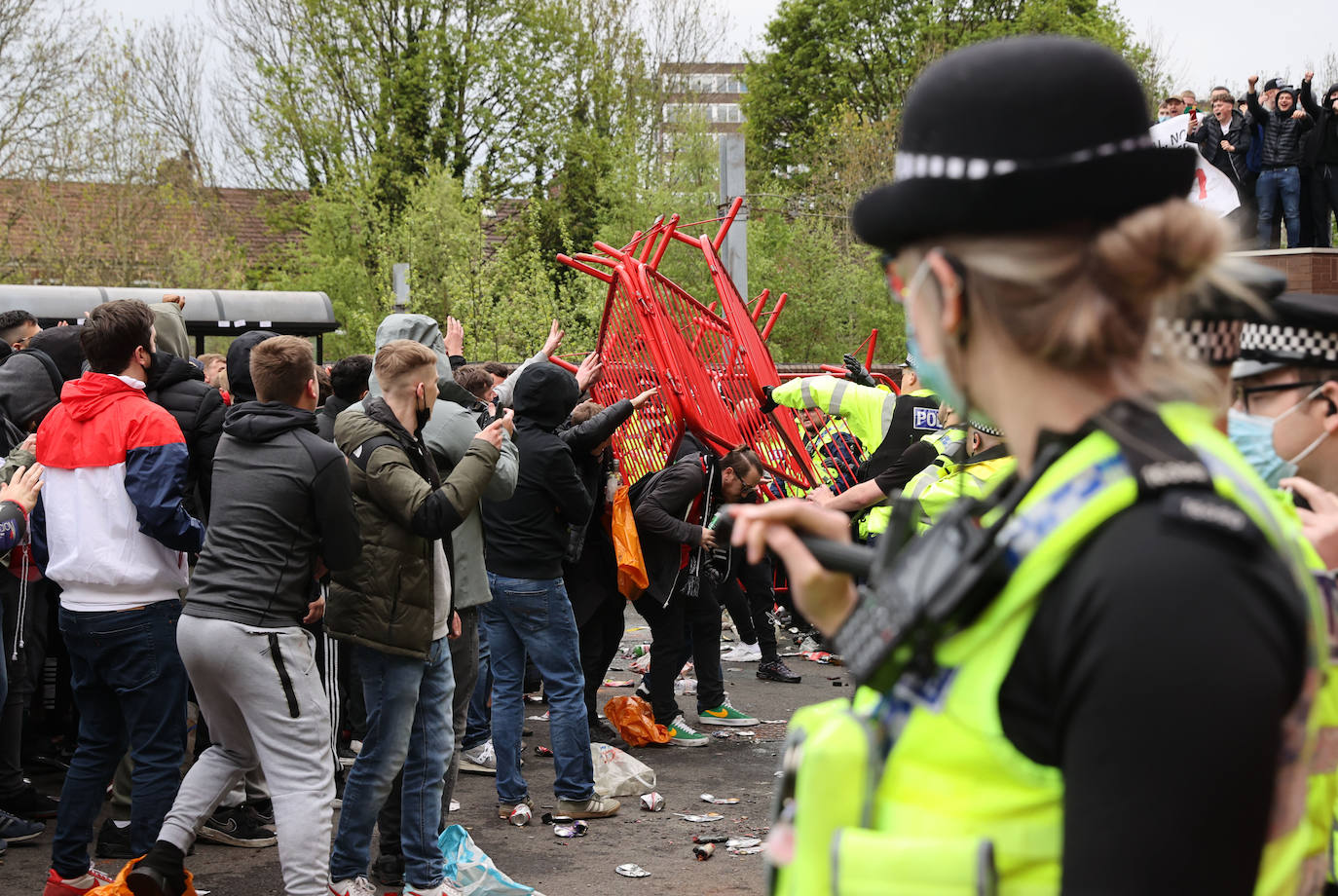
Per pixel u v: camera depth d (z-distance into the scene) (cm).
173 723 415
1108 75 83
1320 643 80
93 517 400
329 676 480
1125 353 84
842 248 2566
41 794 517
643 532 631
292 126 2766
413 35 2886
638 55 3097
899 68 3675
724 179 1056
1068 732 75
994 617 80
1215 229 83
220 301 1235
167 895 366
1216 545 72
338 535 371
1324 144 924
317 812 366
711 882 461
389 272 2325
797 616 922
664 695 670
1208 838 68
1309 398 172
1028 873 79
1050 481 81
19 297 1099
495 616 528
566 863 481
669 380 738
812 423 752
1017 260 83
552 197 3162
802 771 89
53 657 598
